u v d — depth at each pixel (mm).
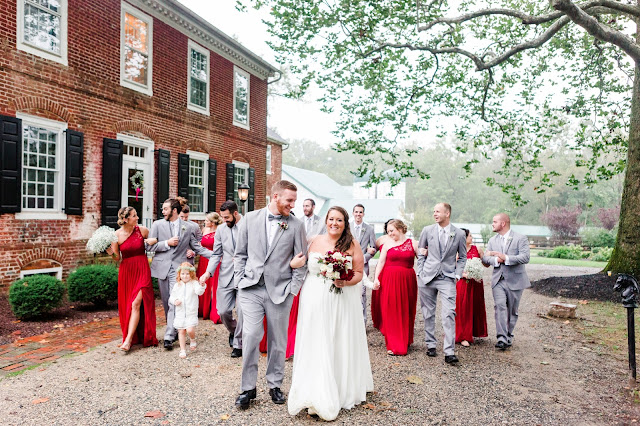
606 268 11477
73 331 6602
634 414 3939
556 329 7340
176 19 12977
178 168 13352
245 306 3984
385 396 4270
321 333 3850
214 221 7566
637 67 11227
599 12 11750
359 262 4125
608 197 59469
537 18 10547
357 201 54844
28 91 9023
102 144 10750
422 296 5723
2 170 8469
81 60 10180
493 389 4500
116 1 11078
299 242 4070
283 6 11352
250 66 17172
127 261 5625
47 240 9414
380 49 12547
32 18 9180
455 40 12750
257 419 3689
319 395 3721
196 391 4277
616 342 6488
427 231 5723
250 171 17516
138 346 5824
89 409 3824
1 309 7652
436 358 5586
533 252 34219
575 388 4582
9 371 4789
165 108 12828
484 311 6504
